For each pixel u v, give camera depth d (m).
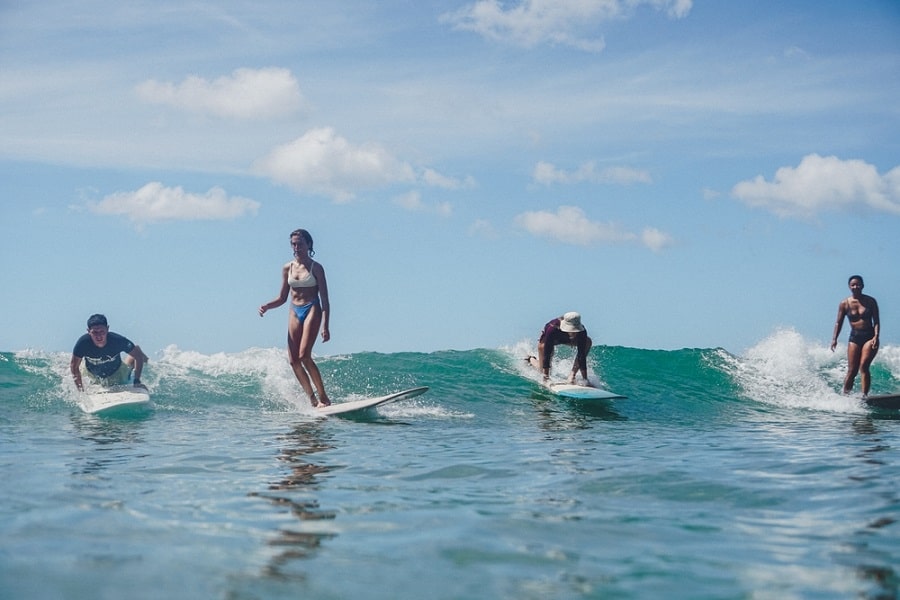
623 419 11.19
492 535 4.09
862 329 13.59
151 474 6.01
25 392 11.07
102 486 5.44
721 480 5.83
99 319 10.57
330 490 5.40
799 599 3.10
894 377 15.30
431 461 6.89
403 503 4.95
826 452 7.66
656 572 3.44
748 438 9.09
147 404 10.62
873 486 5.58
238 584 3.18
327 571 3.39
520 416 11.22
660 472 6.23
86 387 10.95
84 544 3.77
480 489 5.48
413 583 3.24
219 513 4.58
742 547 3.89
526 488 5.52
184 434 8.68
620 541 3.99
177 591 3.08
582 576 3.37
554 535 4.10
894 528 4.31
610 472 6.24
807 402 13.27
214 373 12.63
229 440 8.23
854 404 13.17
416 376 13.57
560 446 8.11
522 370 14.16
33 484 5.46
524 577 3.35
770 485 5.62
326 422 10.02
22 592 3.03
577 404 12.30
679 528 4.29
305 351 10.92
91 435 8.46
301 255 10.92
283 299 11.17
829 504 4.96
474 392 12.80
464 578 3.32
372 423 10.07
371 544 3.87
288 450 7.50
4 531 4.01
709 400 13.07
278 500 5.01
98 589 3.08
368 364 14.05
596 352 15.35
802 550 3.83
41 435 8.40
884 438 9.11
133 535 3.98
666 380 14.07
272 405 11.38
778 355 15.30
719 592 3.18
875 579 3.36
